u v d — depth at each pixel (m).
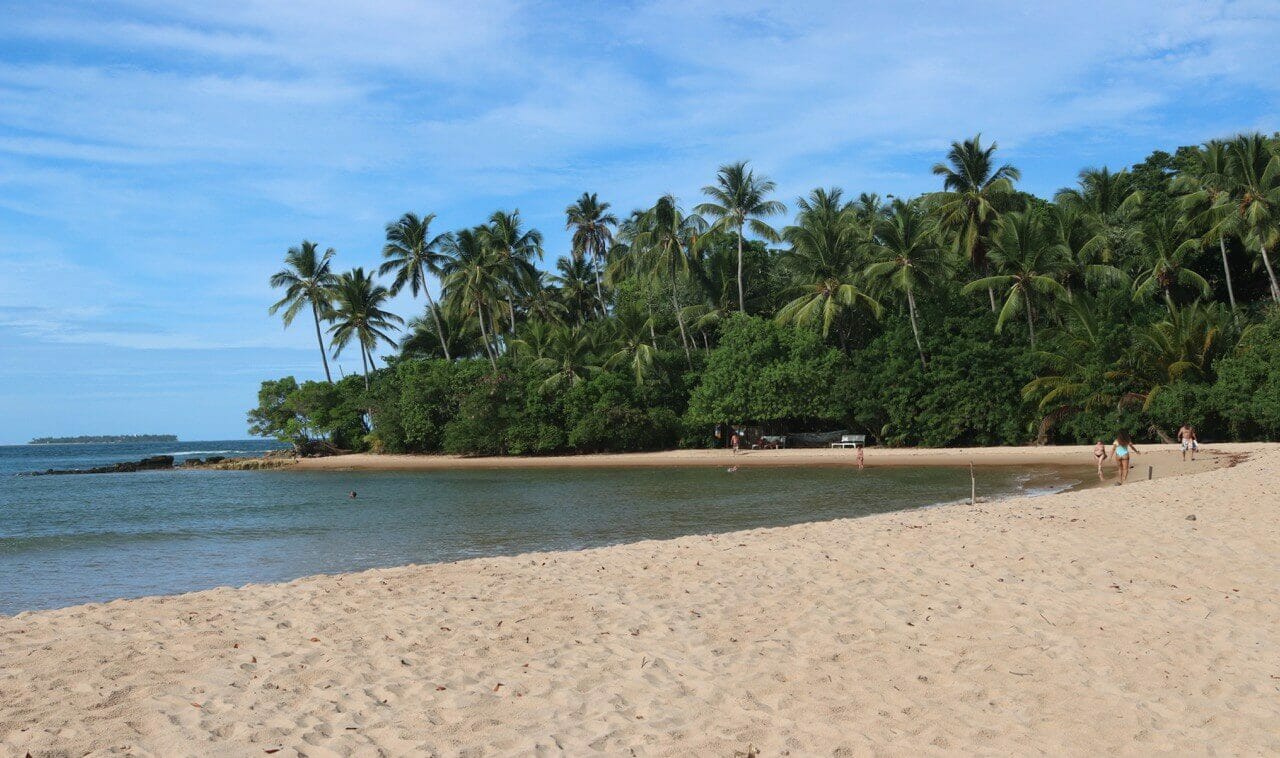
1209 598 8.61
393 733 5.39
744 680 6.39
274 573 15.50
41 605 13.02
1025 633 7.46
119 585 14.66
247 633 8.19
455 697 6.10
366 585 10.68
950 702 5.82
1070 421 41.03
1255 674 6.27
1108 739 5.13
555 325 59.50
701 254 55.19
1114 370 39.31
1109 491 19.75
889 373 44.75
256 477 51.22
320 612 9.10
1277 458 26.75
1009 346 44.41
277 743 5.25
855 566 10.71
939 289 46.31
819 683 6.29
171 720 5.68
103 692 6.30
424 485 37.88
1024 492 25.27
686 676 6.52
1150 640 7.15
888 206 55.50
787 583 9.87
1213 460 29.59
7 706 6.01
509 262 57.50
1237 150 38.47
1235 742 5.05
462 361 59.44
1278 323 36.28
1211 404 36.25
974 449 42.06
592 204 59.84
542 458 52.75
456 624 8.38
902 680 6.32
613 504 26.02
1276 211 38.44
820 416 47.56
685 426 52.03
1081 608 8.27
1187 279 41.56
